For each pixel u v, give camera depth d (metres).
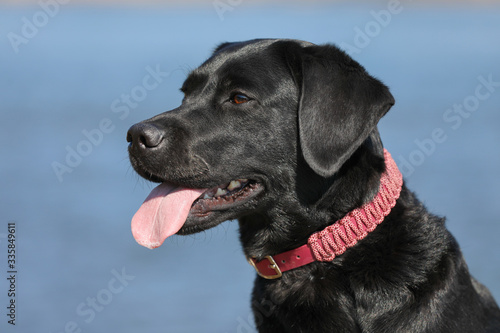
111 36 96.75
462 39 76.12
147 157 4.47
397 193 4.46
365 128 4.32
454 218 12.74
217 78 4.70
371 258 4.32
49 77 44.12
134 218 4.56
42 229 12.95
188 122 4.58
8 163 18.69
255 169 4.59
